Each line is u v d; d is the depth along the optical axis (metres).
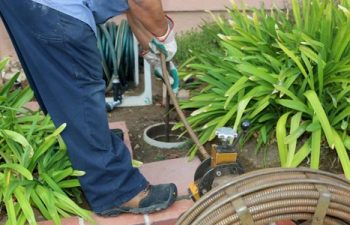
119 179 1.91
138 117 2.94
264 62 2.55
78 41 1.66
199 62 3.04
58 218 1.85
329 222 1.43
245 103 2.37
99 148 1.84
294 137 2.27
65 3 1.62
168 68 2.22
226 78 2.61
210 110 2.53
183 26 3.76
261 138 2.43
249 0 3.76
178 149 2.59
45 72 1.73
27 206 1.88
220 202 1.34
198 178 1.88
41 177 2.04
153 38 2.00
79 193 2.15
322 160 2.37
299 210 1.37
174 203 2.06
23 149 2.16
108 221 1.97
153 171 2.36
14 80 2.50
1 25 3.34
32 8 1.60
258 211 1.34
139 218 1.98
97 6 1.72
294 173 1.45
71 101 1.77
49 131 2.25
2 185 1.99
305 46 2.48
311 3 2.79
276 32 2.63
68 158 2.13
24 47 1.71
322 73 2.32
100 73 1.81
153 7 1.80
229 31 2.86
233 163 1.80
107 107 2.97
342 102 2.36
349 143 2.26
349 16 2.43
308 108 2.35
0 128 2.18
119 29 3.07
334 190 1.39
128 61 3.09
